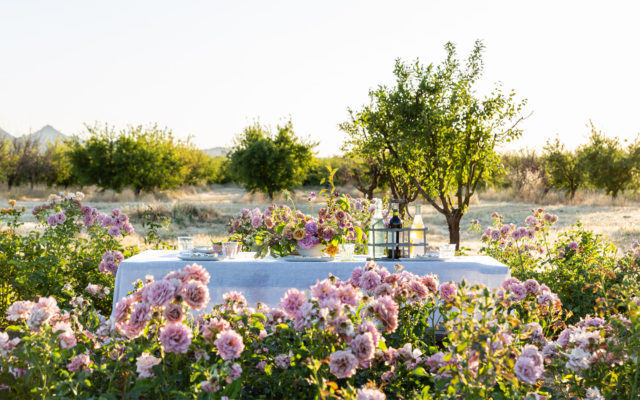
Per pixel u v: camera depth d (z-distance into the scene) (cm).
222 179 5266
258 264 442
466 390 255
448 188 970
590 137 2912
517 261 673
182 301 269
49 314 286
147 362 270
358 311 316
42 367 278
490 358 250
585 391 306
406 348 315
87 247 652
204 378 278
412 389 325
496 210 2330
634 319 293
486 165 931
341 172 3538
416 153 965
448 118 939
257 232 479
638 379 306
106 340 343
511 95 906
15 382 282
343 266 441
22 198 3197
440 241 1362
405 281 346
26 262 586
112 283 601
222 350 267
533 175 3098
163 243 718
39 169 3769
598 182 2847
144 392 271
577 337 306
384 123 1015
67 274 616
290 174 3091
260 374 306
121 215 658
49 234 627
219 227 1698
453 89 950
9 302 584
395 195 1155
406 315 357
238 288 441
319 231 452
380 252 471
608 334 311
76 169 3381
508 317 265
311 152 3162
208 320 335
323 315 271
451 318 268
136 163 3362
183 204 1966
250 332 319
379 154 1082
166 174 3522
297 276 440
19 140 3822
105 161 3359
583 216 2016
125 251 624
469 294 271
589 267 622
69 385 276
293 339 338
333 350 282
